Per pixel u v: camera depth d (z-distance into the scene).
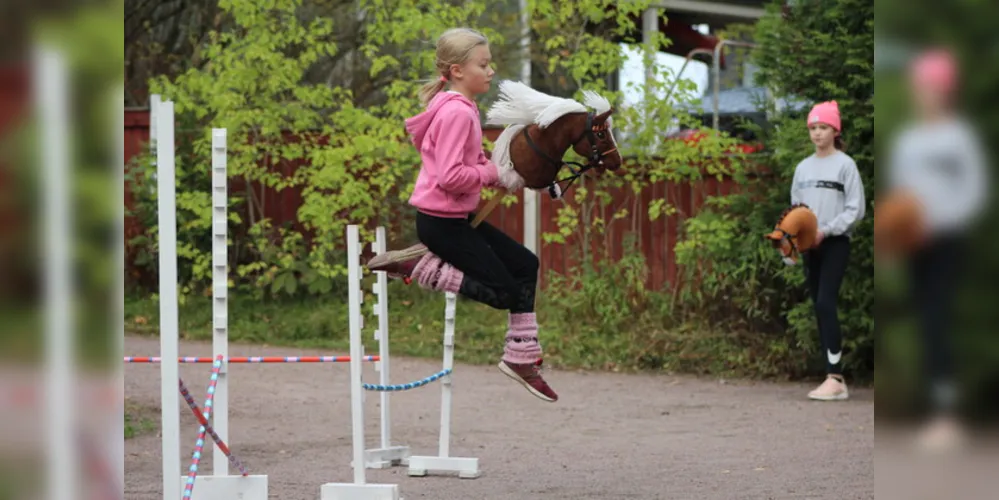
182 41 17.16
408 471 6.44
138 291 14.39
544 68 16.38
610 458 6.79
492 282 5.13
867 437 7.48
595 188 12.73
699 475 6.10
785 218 9.00
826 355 9.41
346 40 15.06
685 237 12.51
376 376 10.71
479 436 7.78
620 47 12.60
